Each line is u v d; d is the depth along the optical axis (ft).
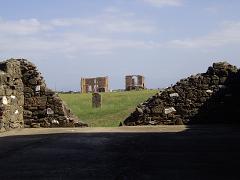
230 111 54.54
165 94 55.52
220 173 24.30
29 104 56.03
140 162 27.99
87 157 30.25
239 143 36.17
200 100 55.06
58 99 55.93
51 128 53.78
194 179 22.91
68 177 23.81
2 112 50.11
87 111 77.87
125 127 53.01
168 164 27.17
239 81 54.39
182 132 45.52
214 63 55.42
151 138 40.42
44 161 28.89
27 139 41.16
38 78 56.08
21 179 23.50
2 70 52.47
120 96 94.53
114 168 26.14
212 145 35.17
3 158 30.19
